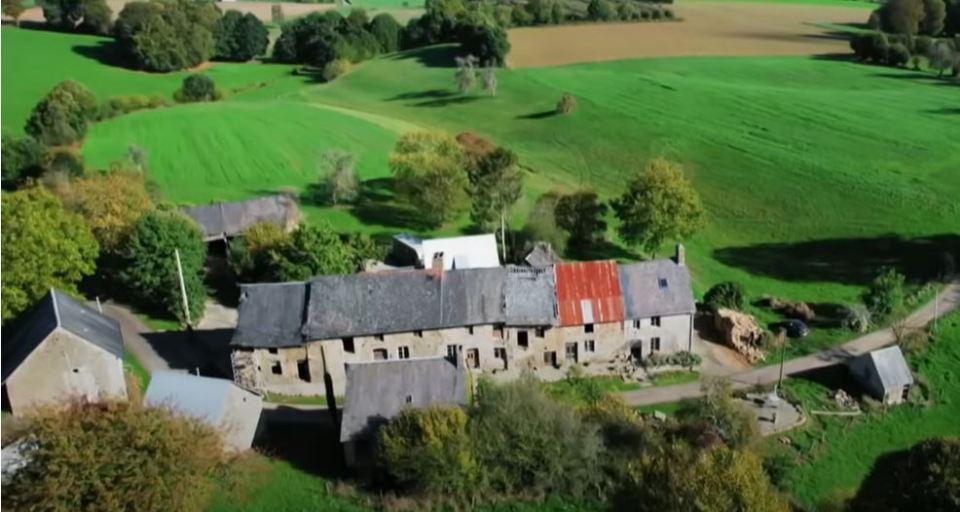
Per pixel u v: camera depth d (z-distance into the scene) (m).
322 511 52.47
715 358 75.75
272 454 59.06
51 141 126.94
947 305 85.94
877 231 104.44
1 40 185.62
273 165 122.44
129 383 66.19
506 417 54.66
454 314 71.00
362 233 96.56
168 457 47.72
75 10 193.62
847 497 58.41
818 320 84.06
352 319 70.00
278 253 81.56
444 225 103.12
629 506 47.47
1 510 45.22
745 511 41.25
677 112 150.50
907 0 192.12
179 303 77.81
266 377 70.31
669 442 56.16
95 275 86.50
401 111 163.25
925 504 46.44
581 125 148.12
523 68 182.50
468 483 53.19
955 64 168.00
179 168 120.56
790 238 104.88
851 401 70.00
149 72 178.88
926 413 69.06
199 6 194.75
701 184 122.00
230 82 182.25
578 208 98.25
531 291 72.81
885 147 129.75
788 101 153.12
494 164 103.69
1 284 70.69
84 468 45.59
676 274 75.44
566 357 73.81
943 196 111.75
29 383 60.88
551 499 53.75
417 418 53.41
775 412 67.69
